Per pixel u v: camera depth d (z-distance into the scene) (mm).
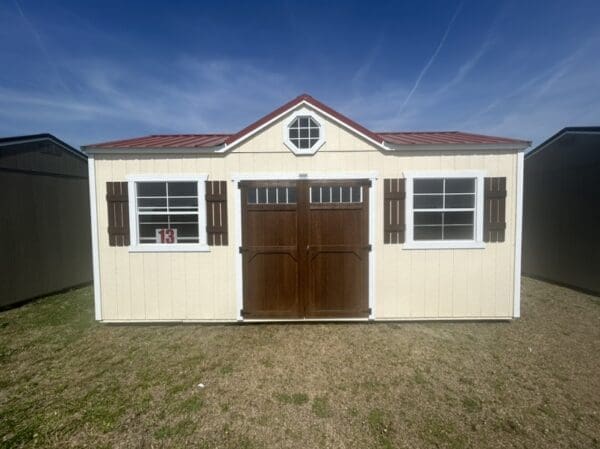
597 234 6562
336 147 4836
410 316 4941
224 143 4812
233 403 2992
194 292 4949
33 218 6492
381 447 2438
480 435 2553
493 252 4883
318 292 4938
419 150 4805
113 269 4934
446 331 4656
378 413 2836
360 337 4465
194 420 2754
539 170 8188
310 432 2604
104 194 4895
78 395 3127
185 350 4109
